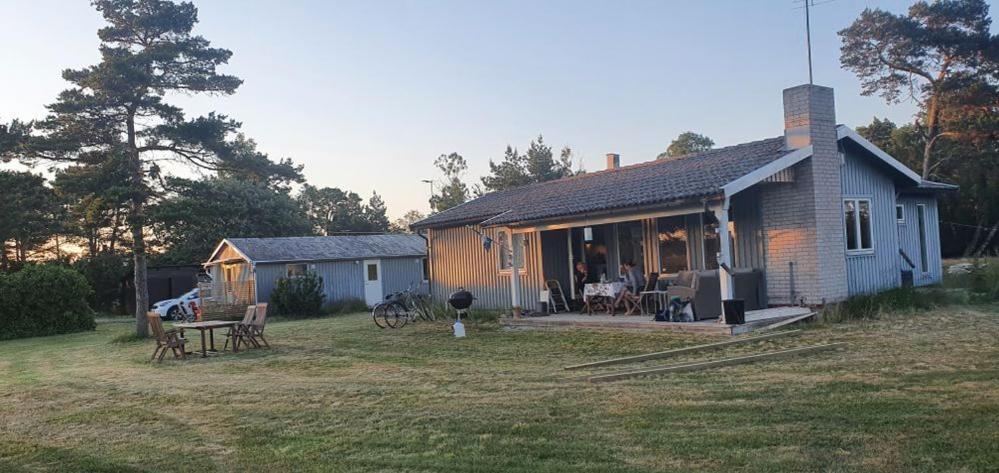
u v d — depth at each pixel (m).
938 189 18.41
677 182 15.19
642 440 6.29
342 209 71.94
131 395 10.62
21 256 39.94
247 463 6.43
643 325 14.19
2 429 8.68
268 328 22.62
